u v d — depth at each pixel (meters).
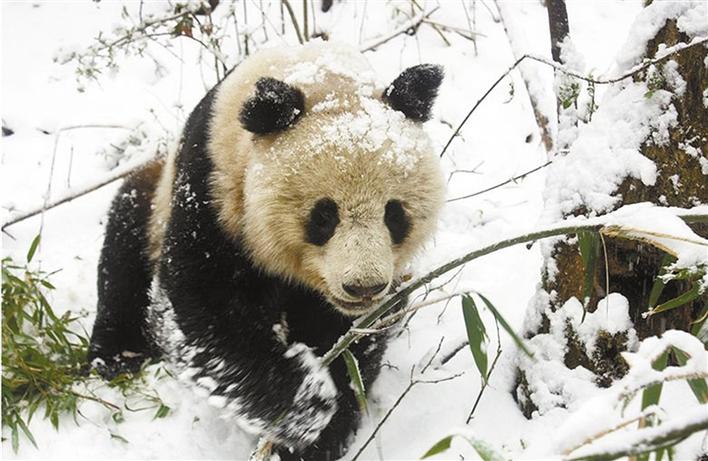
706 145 3.73
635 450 2.17
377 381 4.69
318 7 7.85
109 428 4.39
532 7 8.00
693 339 2.49
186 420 4.48
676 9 3.83
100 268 5.18
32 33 7.57
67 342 4.93
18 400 4.50
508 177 6.52
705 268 3.19
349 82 4.08
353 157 3.77
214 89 4.63
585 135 4.11
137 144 6.34
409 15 7.56
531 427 4.00
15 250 5.73
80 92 6.91
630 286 4.01
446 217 6.18
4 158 6.46
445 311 5.30
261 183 3.92
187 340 4.23
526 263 5.64
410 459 4.07
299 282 4.30
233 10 6.65
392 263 3.82
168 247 4.34
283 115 3.86
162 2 7.80
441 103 6.99
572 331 4.08
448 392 4.47
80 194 5.93
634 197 3.89
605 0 8.10
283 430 4.15
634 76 3.98
